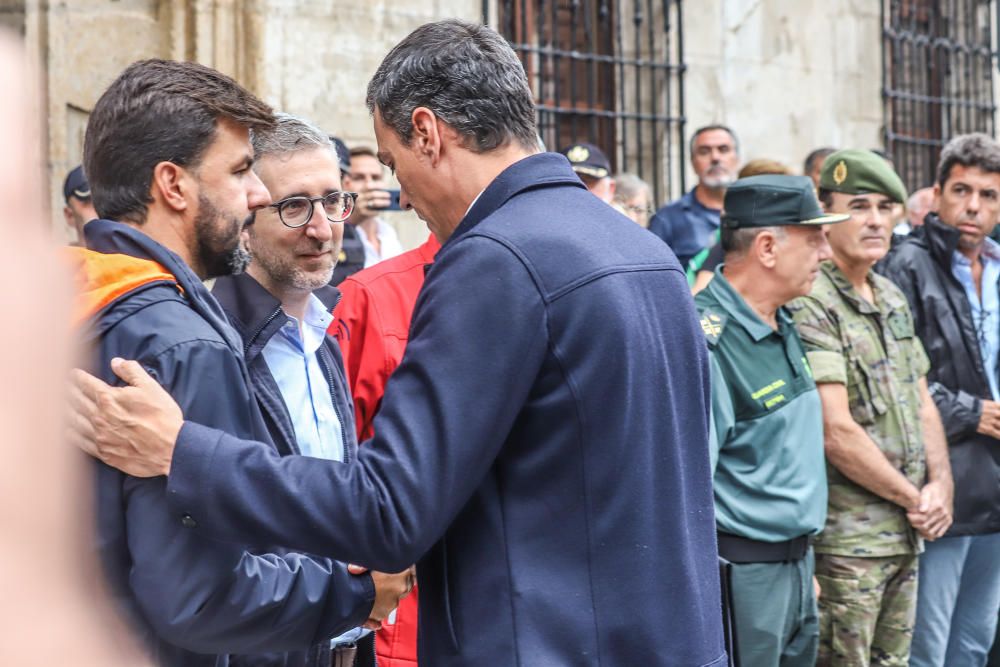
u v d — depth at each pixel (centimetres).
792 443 317
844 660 349
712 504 183
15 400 38
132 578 157
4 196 38
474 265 164
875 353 357
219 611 162
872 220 360
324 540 157
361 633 228
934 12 815
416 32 183
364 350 298
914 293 416
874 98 758
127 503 158
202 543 158
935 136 815
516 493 167
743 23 688
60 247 41
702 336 184
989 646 430
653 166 662
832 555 349
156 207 174
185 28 491
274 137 231
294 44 512
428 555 175
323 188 232
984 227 421
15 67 39
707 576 178
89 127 178
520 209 173
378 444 161
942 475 377
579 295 165
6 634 37
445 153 179
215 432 157
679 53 656
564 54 620
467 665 166
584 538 165
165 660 163
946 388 409
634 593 165
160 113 172
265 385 216
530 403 165
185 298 169
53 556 39
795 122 714
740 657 311
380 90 183
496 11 602
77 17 459
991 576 424
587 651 163
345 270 454
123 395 152
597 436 164
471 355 161
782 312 331
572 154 479
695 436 180
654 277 176
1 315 38
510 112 179
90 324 155
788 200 316
